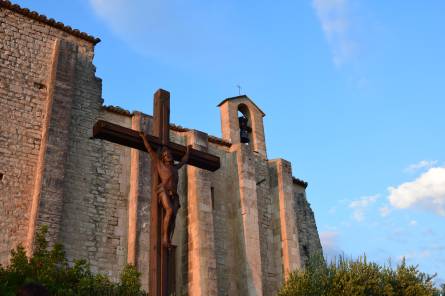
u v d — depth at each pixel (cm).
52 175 1792
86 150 2002
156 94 1080
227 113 2745
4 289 1331
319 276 2148
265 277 2405
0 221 1716
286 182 2664
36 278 1412
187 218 2216
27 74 1962
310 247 2789
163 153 994
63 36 2114
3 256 1677
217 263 2270
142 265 1898
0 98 1869
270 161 2755
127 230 1988
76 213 1884
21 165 1822
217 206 2397
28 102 1925
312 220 2897
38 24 2064
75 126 2000
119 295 1541
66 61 2017
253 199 2431
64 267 1633
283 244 2502
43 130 1908
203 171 2284
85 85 2089
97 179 1992
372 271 2133
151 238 936
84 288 1470
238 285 2273
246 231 2330
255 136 2792
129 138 991
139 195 2003
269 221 2566
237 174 2477
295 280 2162
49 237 1703
